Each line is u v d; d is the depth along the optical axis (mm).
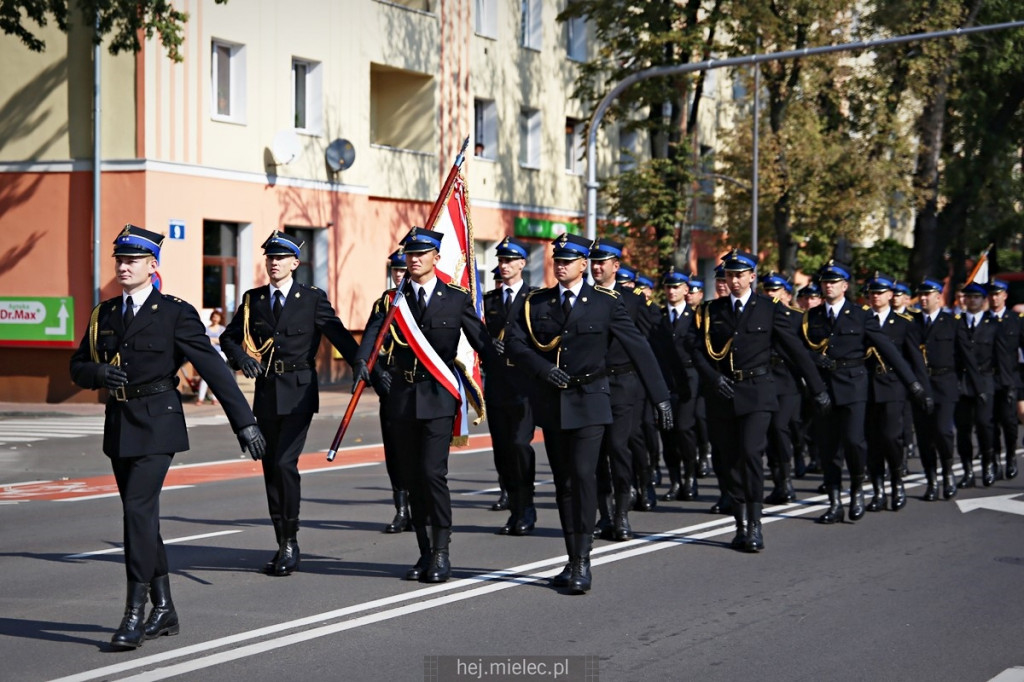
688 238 40875
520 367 10664
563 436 10781
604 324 10742
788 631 9508
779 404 16344
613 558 12391
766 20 37438
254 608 10070
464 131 42781
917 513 15789
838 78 40969
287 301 11469
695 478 16922
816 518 15164
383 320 11320
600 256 14398
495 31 44156
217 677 8086
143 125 31734
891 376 15859
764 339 13039
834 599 10648
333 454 11133
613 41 38781
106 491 17656
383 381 11539
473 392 11266
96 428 27156
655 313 16484
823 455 15102
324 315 11531
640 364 10906
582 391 10633
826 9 38469
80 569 11828
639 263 39812
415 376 10992
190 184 32906
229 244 34500
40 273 32719
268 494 11539
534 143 46688
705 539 13578
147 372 8984
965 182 49062
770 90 42719
